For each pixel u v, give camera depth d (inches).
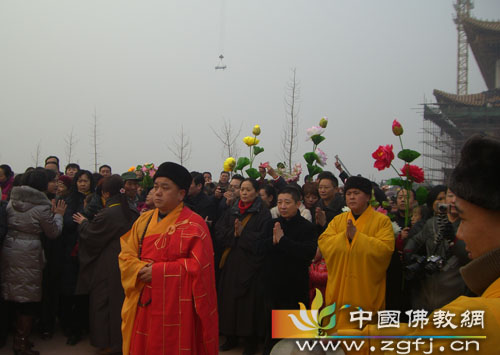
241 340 208.5
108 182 188.2
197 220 121.6
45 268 201.6
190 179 126.6
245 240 184.7
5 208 178.1
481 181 39.8
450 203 134.9
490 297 39.9
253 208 190.1
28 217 175.5
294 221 166.1
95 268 183.9
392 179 151.9
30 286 175.3
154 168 215.5
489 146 40.3
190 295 112.9
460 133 1505.9
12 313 199.6
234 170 222.5
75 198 214.4
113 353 183.9
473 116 1464.1
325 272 174.9
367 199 146.4
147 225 123.0
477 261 40.9
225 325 188.4
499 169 39.4
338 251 138.1
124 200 189.5
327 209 196.5
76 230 207.0
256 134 221.3
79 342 201.5
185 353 110.7
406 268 139.8
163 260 116.6
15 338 179.5
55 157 269.1
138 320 114.4
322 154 200.7
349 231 135.0
